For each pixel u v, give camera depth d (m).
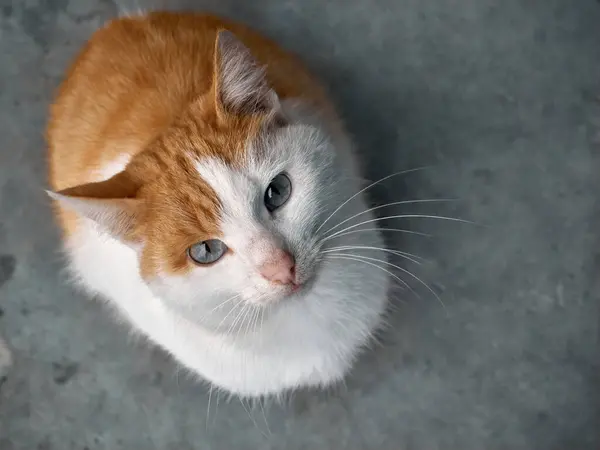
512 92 0.67
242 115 0.50
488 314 0.64
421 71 0.68
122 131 0.55
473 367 0.64
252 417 0.65
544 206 0.65
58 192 0.48
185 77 0.56
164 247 0.50
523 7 0.67
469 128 0.67
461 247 0.65
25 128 0.70
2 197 0.69
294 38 0.69
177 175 0.50
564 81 0.66
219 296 0.50
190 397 0.66
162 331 0.57
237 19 0.70
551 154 0.66
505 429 0.63
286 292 0.50
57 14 0.71
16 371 0.67
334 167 0.53
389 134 0.67
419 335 0.65
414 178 0.66
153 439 0.65
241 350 0.56
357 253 0.56
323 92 0.64
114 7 0.71
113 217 0.49
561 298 0.64
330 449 0.64
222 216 0.49
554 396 0.63
